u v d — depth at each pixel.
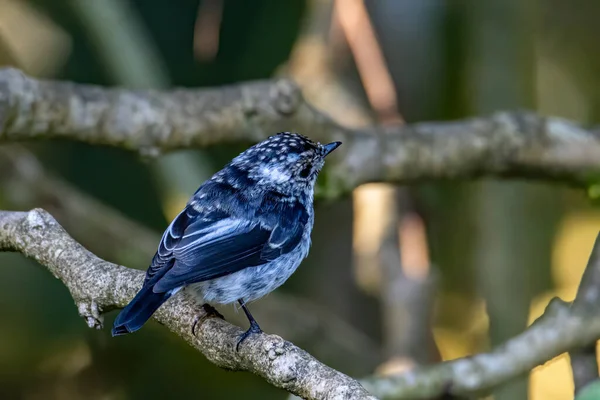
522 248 11.82
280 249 8.35
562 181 11.14
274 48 13.19
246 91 10.18
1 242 8.10
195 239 7.91
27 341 12.96
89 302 7.57
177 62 13.40
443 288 14.51
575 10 14.78
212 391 13.12
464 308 14.51
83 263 7.68
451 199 14.05
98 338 12.99
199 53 12.38
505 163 10.88
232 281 8.05
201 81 13.42
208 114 10.06
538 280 13.50
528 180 11.28
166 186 12.41
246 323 12.41
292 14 13.09
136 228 12.98
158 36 13.34
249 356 6.70
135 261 12.52
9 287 13.02
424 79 13.05
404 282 11.81
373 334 13.34
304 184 8.88
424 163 10.67
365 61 11.30
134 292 7.39
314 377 6.23
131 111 9.91
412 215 12.05
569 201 15.15
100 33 12.00
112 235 12.63
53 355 13.03
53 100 9.64
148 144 10.00
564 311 9.11
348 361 12.62
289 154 8.73
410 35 12.84
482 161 10.81
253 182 8.54
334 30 12.34
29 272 13.09
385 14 12.81
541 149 10.81
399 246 12.11
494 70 12.20
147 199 13.86
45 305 13.05
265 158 8.69
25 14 13.36
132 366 13.10
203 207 8.20
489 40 12.22
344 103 12.48
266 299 12.62
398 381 9.08
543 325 9.11
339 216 13.40
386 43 12.89
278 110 10.12
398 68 12.95
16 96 9.47
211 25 11.73
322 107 12.41
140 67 12.04
